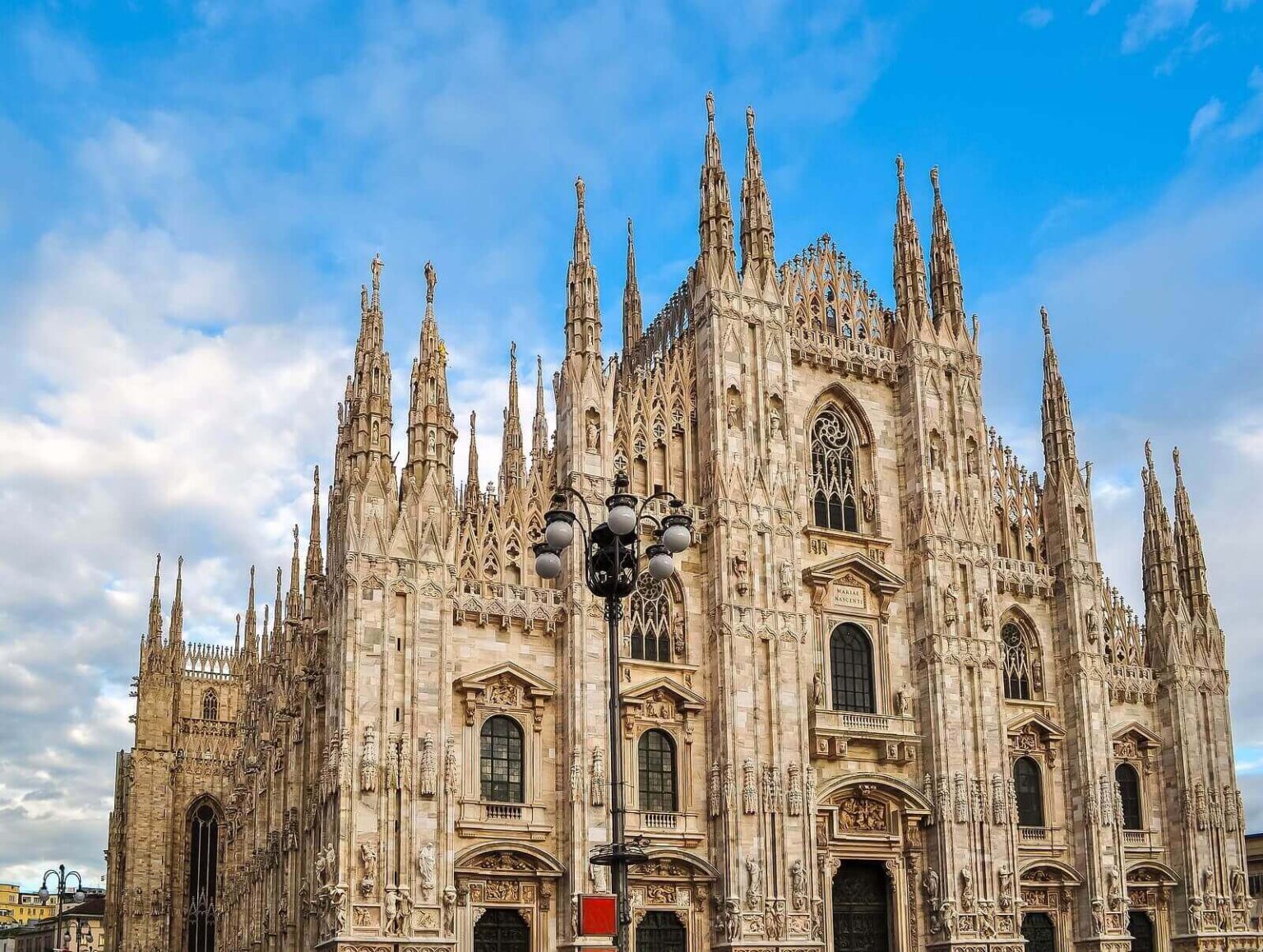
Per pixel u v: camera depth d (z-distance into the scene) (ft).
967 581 246.27
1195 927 257.55
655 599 220.23
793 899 211.82
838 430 251.19
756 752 214.69
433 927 184.03
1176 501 286.46
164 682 407.64
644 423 227.20
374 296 208.54
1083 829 247.50
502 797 198.80
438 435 205.98
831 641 235.81
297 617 265.54
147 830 393.29
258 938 266.77
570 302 223.92
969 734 237.66
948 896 226.79
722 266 237.04
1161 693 271.90
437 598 196.95
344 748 184.75
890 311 264.52
